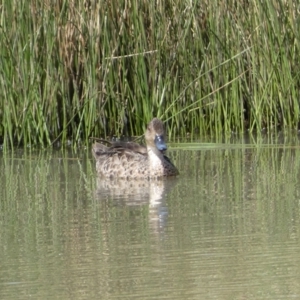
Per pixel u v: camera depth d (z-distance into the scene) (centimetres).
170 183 1266
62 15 1620
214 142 1631
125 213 1054
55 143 1659
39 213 1076
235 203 1088
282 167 1344
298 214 1008
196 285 750
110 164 1334
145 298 725
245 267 796
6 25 1580
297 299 704
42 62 1617
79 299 732
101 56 1664
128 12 1656
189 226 968
